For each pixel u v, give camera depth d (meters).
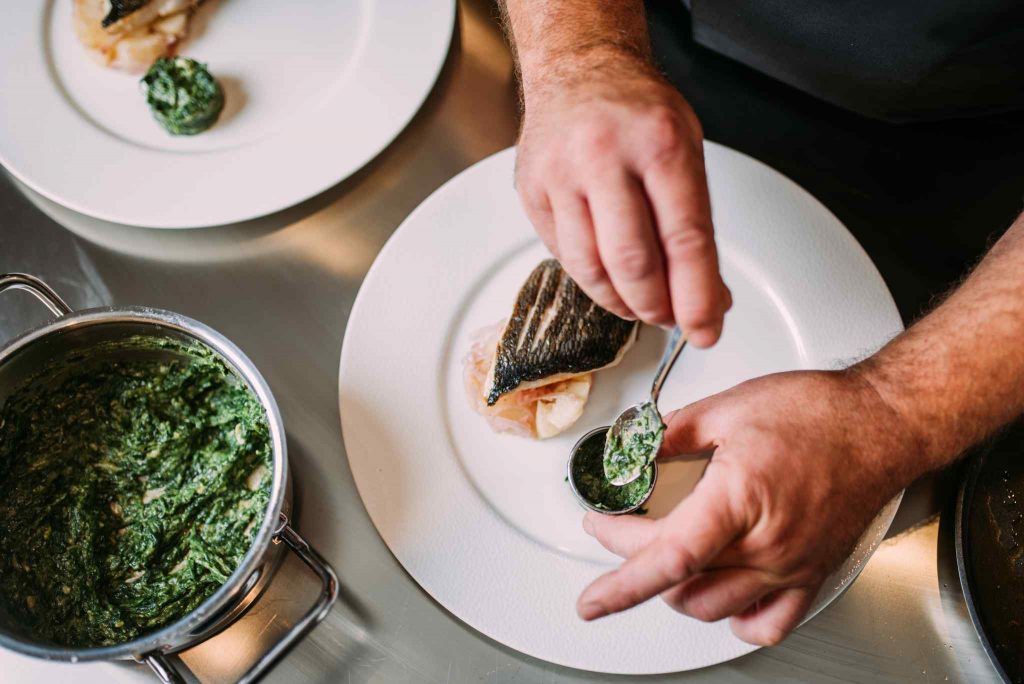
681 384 1.20
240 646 1.08
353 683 1.07
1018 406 0.96
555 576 1.09
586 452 1.14
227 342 1.04
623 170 0.80
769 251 1.24
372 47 1.38
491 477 1.15
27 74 1.37
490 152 1.36
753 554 0.86
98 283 1.29
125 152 1.32
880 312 1.21
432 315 1.23
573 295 1.17
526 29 1.06
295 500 1.15
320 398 1.21
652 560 0.83
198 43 1.40
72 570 1.09
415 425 1.17
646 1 1.43
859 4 1.16
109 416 1.17
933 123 1.35
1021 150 1.33
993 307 0.97
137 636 1.06
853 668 1.07
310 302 1.27
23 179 1.30
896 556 1.11
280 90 1.37
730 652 1.05
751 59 1.36
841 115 1.36
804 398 0.92
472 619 1.06
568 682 1.07
